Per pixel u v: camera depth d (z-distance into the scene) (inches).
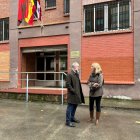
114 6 589.3
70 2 636.7
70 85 346.3
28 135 312.8
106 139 295.9
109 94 580.1
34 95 564.4
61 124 361.7
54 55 725.9
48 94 547.5
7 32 755.4
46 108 482.0
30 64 745.6
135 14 553.6
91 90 359.9
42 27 680.4
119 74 571.8
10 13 736.3
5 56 748.6
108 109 467.5
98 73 356.8
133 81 554.9
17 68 724.7
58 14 682.8
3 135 313.7
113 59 579.2
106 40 589.0
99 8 607.2
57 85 719.7
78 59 623.2
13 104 530.3
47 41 674.8
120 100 551.2
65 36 645.9
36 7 673.0
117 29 583.5
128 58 561.3
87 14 621.3
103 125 355.6
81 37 620.7
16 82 723.4
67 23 641.0
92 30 614.9
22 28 714.8
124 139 295.7
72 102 349.1
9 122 374.9
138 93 548.1
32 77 753.0
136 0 553.3
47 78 738.2
